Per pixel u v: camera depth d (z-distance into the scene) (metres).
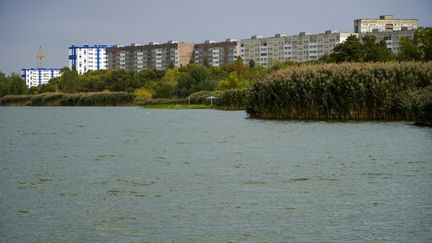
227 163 32.88
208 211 20.78
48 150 41.22
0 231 18.47
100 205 21.94
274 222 19.23
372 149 37.88
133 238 17.62
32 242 17.38
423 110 55.94
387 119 65.62
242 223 19.14
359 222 19.16
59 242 17.34
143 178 27.91
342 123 61.44
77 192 24.48
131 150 40.50
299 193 23.77
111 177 28.34
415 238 17.39
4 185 26.28
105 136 53.56
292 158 34.50
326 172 28.94
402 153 35.59
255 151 38.44
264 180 26.89
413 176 27.38
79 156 37.25
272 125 61.62
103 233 18.16
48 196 23.70
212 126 64.06
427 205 21.33
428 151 36.31
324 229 18.39
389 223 19.00
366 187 24.84
